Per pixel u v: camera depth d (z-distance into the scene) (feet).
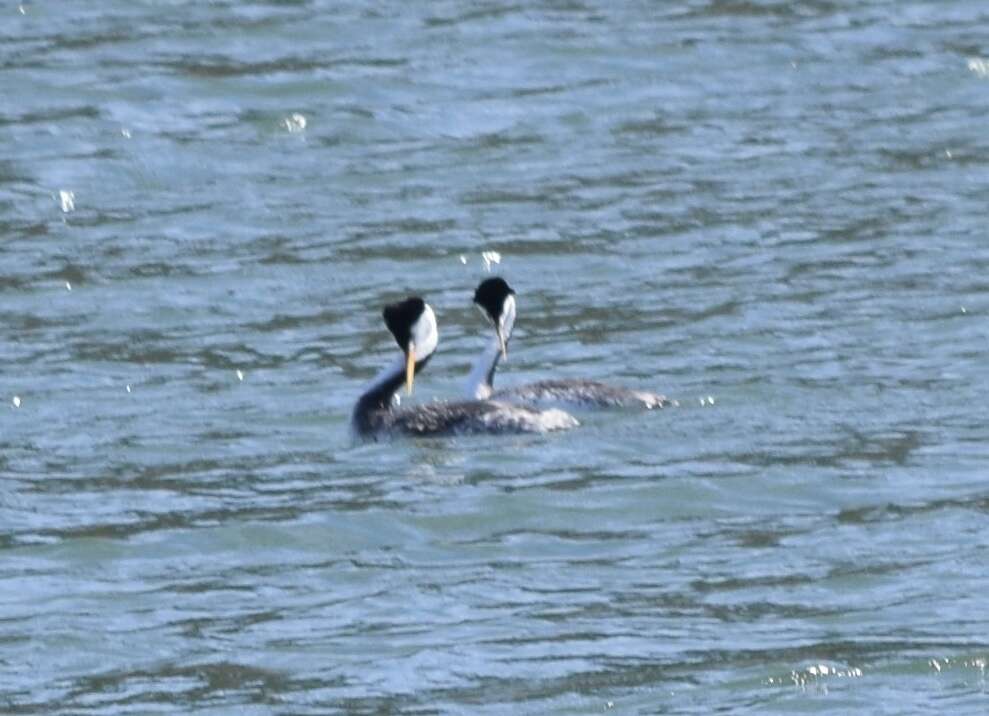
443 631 61.52
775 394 79.41
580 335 87.40
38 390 81.92
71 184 106.22
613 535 67.87
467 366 85.15
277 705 57.36
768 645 60.18
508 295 81.51
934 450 73.56
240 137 112.47
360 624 62.08
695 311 89.30
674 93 118.21
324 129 113.60
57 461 74.74
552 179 106.42
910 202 101.86
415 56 123.03
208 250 98.12
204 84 118.73
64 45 123.95
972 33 126.41
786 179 105.40
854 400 78.43
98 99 116.78
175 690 58.34
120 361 85.10
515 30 126.72
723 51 123.85
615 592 63.82
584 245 97.60
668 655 59.77
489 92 118.32
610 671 58.85
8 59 121.70
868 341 84.89
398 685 58.39
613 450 74.38
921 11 130.31
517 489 71.20
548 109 116.06
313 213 102.63
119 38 125.18
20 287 93.45
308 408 79.87
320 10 129.59
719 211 101.35
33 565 66.28
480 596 63.72
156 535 68.28
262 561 66.49
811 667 58.70
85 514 69.97
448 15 129.29
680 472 72.18
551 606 63.00
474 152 110.42
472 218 101.55
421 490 71.36
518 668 59.26
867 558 65.57
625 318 89.04
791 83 119.44
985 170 105.91
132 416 79.20
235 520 69.21
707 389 80.23
